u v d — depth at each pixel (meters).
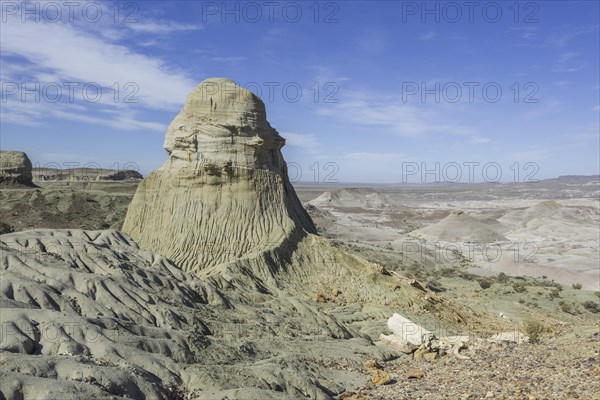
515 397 17.20
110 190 123.62
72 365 15.89
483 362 23.08
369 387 21.08
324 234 97.56
